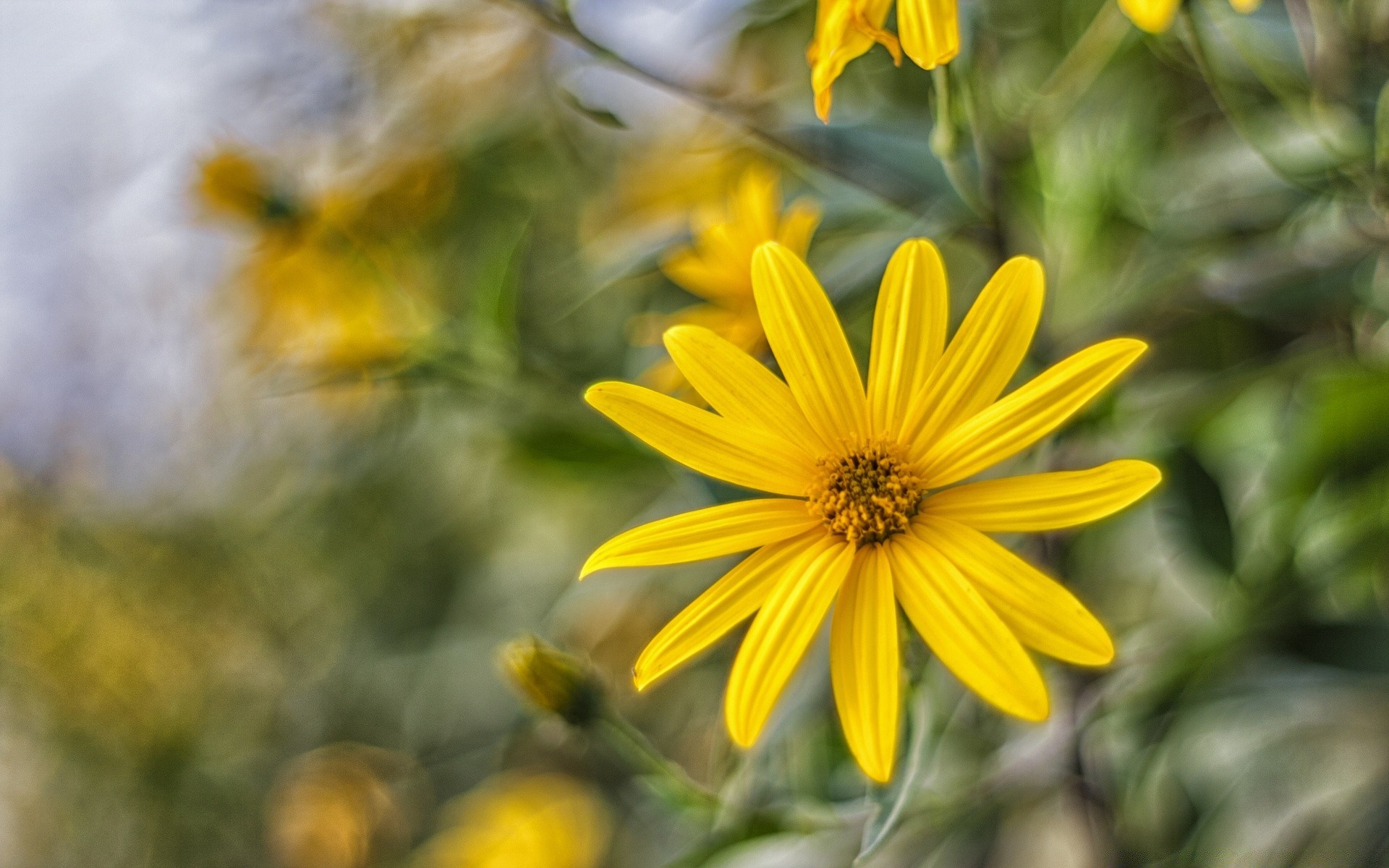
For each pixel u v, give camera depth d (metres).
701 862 0.48
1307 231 0.52
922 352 0.46
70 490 0.94
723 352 0.46
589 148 0.68
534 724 0.73
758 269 0.46
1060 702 0.52
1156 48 0.52
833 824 0.48
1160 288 0.52
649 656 0.45
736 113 0.51
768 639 0.45
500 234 0.59
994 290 0.45
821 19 0.46
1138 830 0.53
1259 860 0.53
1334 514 0.50
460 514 0.80
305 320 0.62
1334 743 0.54
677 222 0.55
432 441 0.76
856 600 0.45
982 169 0.50
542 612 0.75
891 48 0.45
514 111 0.68
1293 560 0.50
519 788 0.69
